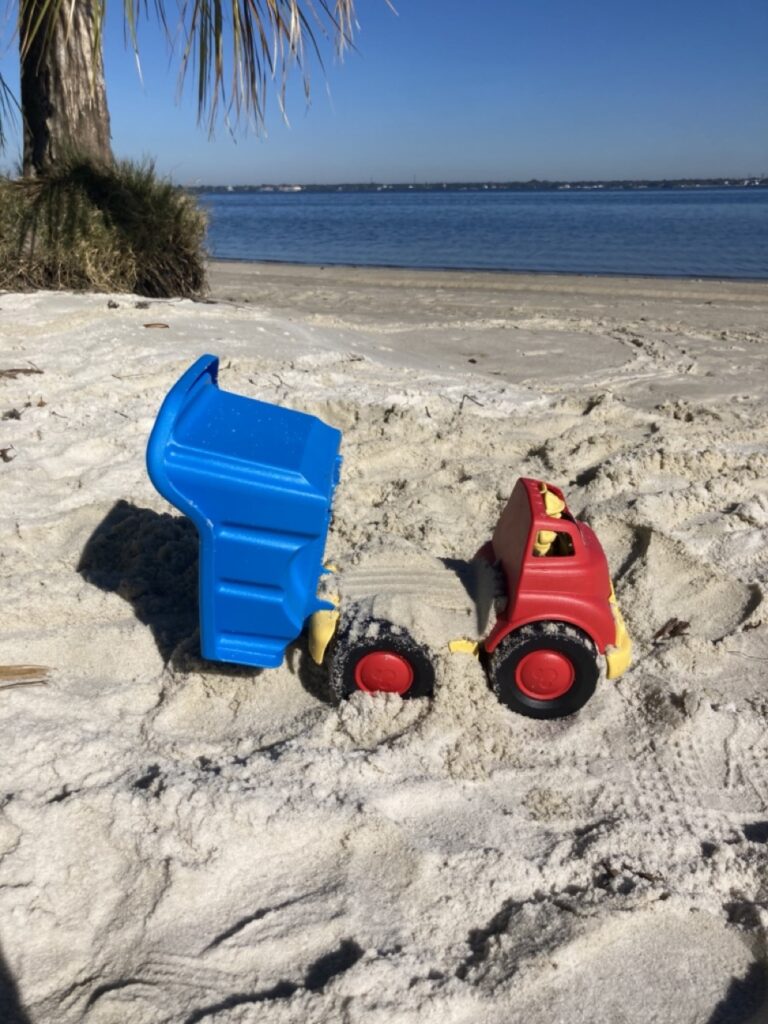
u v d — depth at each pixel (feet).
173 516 2.97
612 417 4.17
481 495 3.25
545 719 2.08
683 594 2.67
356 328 6.48
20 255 5.86
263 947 1.46
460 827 1.74
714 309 8.19
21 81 6.42
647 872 1.62
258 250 17.61
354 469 3.51
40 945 1.46
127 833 1.65
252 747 1.96
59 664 2.26
